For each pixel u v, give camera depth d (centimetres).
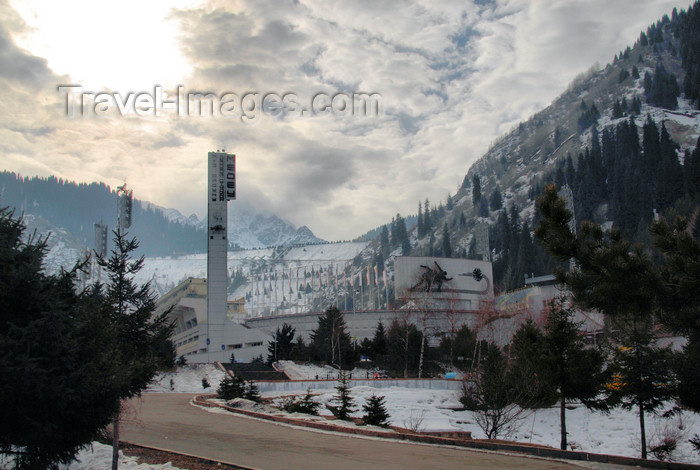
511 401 3800
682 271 1961
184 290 13412
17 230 1708
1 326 1512
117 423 1936
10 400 1420
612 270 2003
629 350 3528
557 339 3391
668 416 3516
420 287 12025
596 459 2075
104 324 1692
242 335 10925
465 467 1895
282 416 3475
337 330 9406
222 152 11381
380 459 2061
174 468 1909
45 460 1598
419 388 6344
